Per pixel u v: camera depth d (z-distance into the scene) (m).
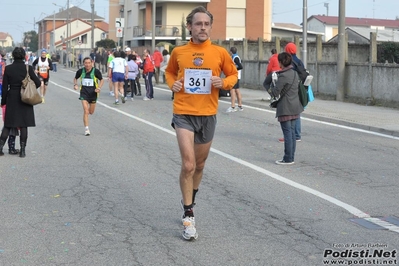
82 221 7.61
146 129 16.53
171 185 9.71
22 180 10.02
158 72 36.34
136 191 9.28
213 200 8.73
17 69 11.98
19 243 6.72
